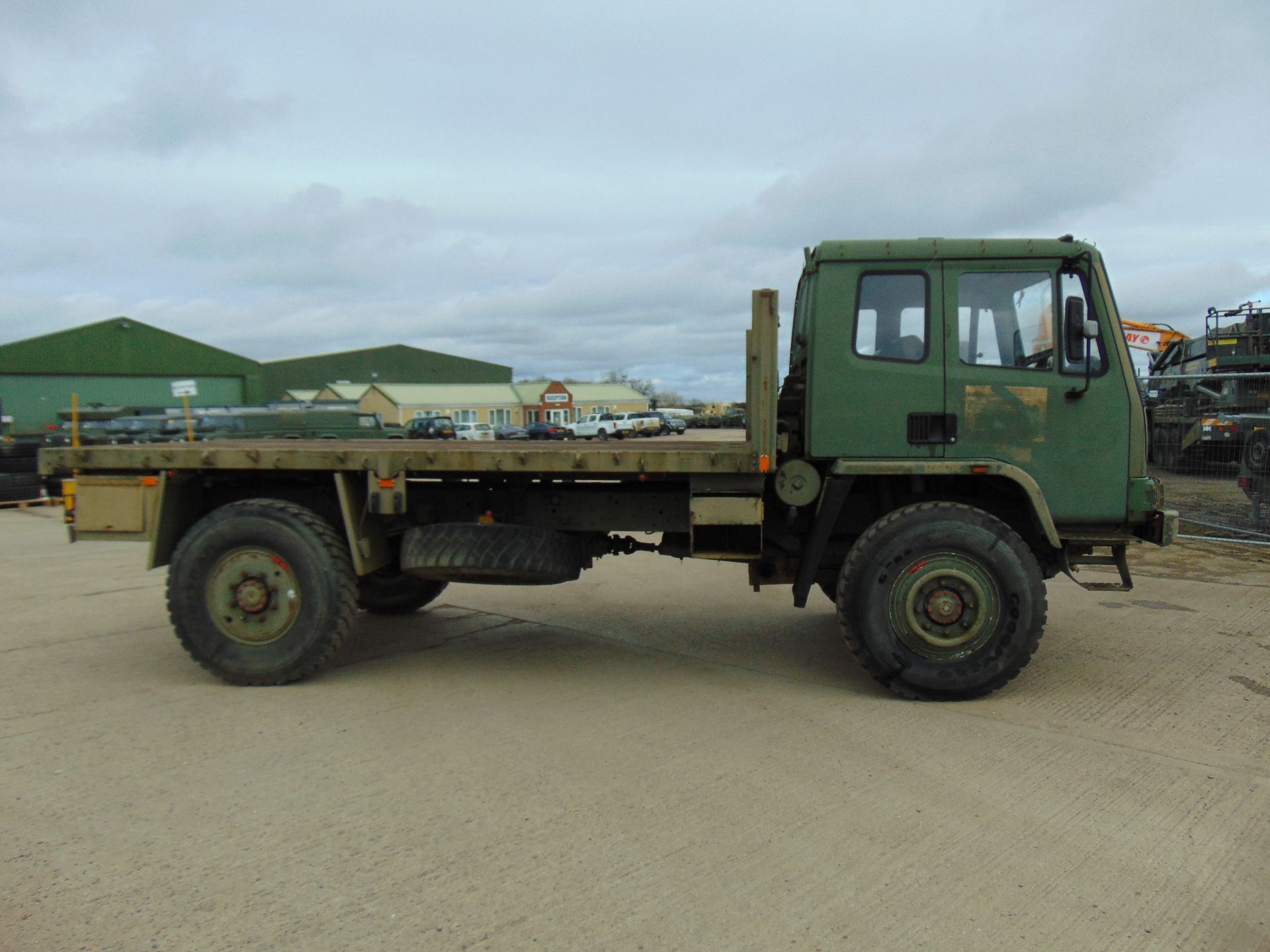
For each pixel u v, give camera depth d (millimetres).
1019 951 2492
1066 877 2891
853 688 4973
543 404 71188
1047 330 4789
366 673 5297
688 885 2834
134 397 44750
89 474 5371
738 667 5430
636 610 7133
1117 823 3277
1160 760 3877
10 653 5762
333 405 29047
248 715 4508
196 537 4977
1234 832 3207
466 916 2652
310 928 2586
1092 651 5676
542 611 7094
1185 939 2553
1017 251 4770
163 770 3775
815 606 7309
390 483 4977
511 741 4125
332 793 3537
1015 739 4137
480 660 5590
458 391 71938
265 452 5086
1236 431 11094
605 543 5746
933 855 3027
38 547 10875
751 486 4836
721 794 3527
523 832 3199
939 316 4789
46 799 3488
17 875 2895
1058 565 5027
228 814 3342
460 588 8109
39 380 42000
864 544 4688
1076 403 4750
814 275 4883
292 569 4934
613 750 4008
